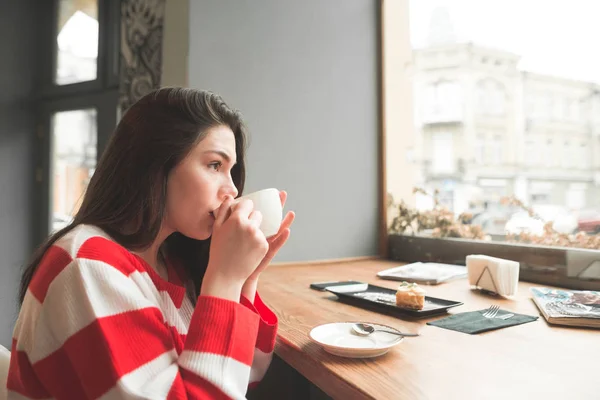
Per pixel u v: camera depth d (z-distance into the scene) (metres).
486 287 1.19
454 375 0.61
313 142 1.96
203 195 0.69
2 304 2.59
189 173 0.68
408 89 2.08
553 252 1.33
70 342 0.55
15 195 2.67
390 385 0.58
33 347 0.57
